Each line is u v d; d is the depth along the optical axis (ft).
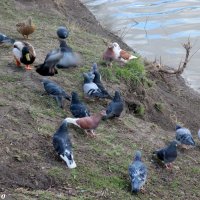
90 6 90.02
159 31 81.66
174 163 46.16
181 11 88.48
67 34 59.82
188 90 67.62
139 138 48.24
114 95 51.55
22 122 44.55
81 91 52.44
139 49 76.48
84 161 42.01
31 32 62.18
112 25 83.30
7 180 37.83
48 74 52.24
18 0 78.23
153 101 58.95
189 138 48.42
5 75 51.47
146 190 41.09
